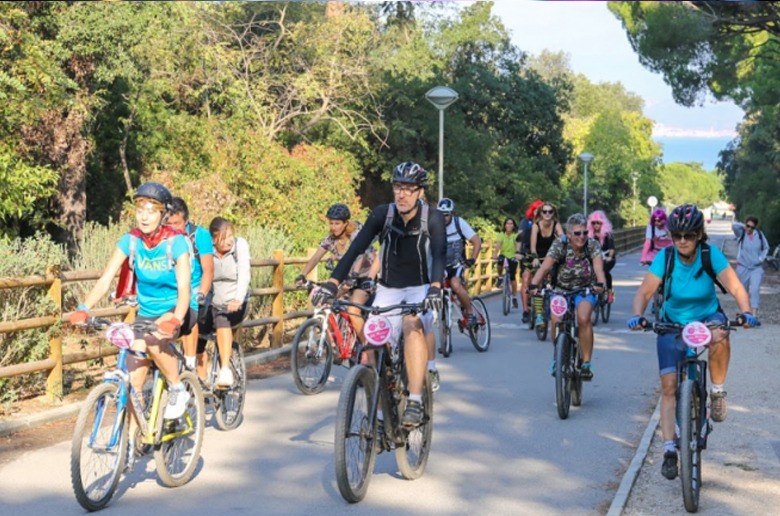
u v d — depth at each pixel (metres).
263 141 23.62
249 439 8.61
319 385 10.91
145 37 21.31
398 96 35.09
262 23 32.03
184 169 24.75
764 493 6.86
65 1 19.47
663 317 7.09
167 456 7.01
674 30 25.67
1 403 9.40
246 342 14.12
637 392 11.02
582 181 72.81
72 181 22.16
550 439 8.70
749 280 18.94
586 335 9.87
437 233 7.05
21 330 9.41
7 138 16.97
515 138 46.16
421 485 7.20
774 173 57.81
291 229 22.47
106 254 15.51
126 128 24.80
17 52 16.72
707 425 6.88
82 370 11.48
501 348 14.73
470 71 43.69
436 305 6.76
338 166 26.31
